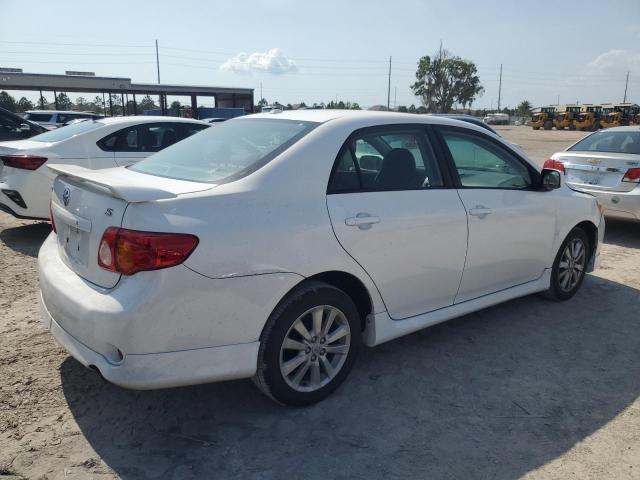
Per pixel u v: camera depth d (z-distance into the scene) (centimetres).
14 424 289
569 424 306
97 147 686
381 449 279
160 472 258
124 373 253
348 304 318
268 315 284
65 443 276
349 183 322
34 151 641
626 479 261
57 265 304
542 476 262
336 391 334
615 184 725
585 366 376
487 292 416
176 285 254
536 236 439
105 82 3472
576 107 5741
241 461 267
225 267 265
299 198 296
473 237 383
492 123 7906
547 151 2498
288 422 301
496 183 416
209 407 314
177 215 259
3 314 432
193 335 263
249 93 4244
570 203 470
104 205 269
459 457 275
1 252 614
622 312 476
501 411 317
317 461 269
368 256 321
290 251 286
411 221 341
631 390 345
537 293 511
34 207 644
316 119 341
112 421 296
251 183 287
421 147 370
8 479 248
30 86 3253
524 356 388
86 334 263
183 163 333
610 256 668
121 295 253
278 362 292
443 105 7419
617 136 786
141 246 250
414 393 335
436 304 377
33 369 347
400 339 412
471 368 369
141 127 726
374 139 344
